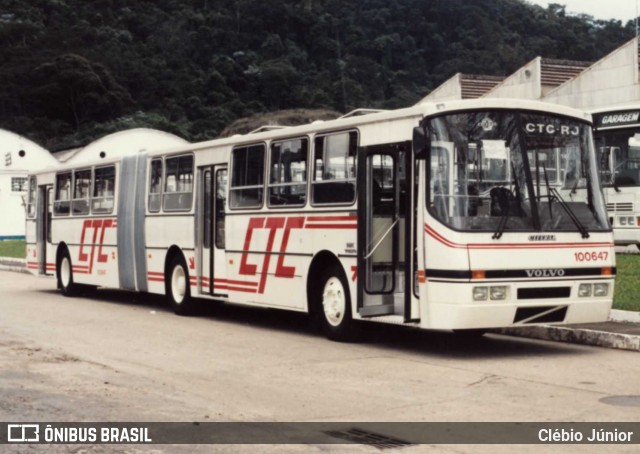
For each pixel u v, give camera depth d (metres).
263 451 6.98
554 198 11.70
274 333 14.31
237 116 89.94
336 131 13.05
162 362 11.31
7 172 65.75
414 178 11.62
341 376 10.27
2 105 94.69
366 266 12.46
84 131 87.81
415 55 100.62
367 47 100.50
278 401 8.87
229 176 15.66
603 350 12.16
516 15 107.75
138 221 18.62
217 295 16.03
